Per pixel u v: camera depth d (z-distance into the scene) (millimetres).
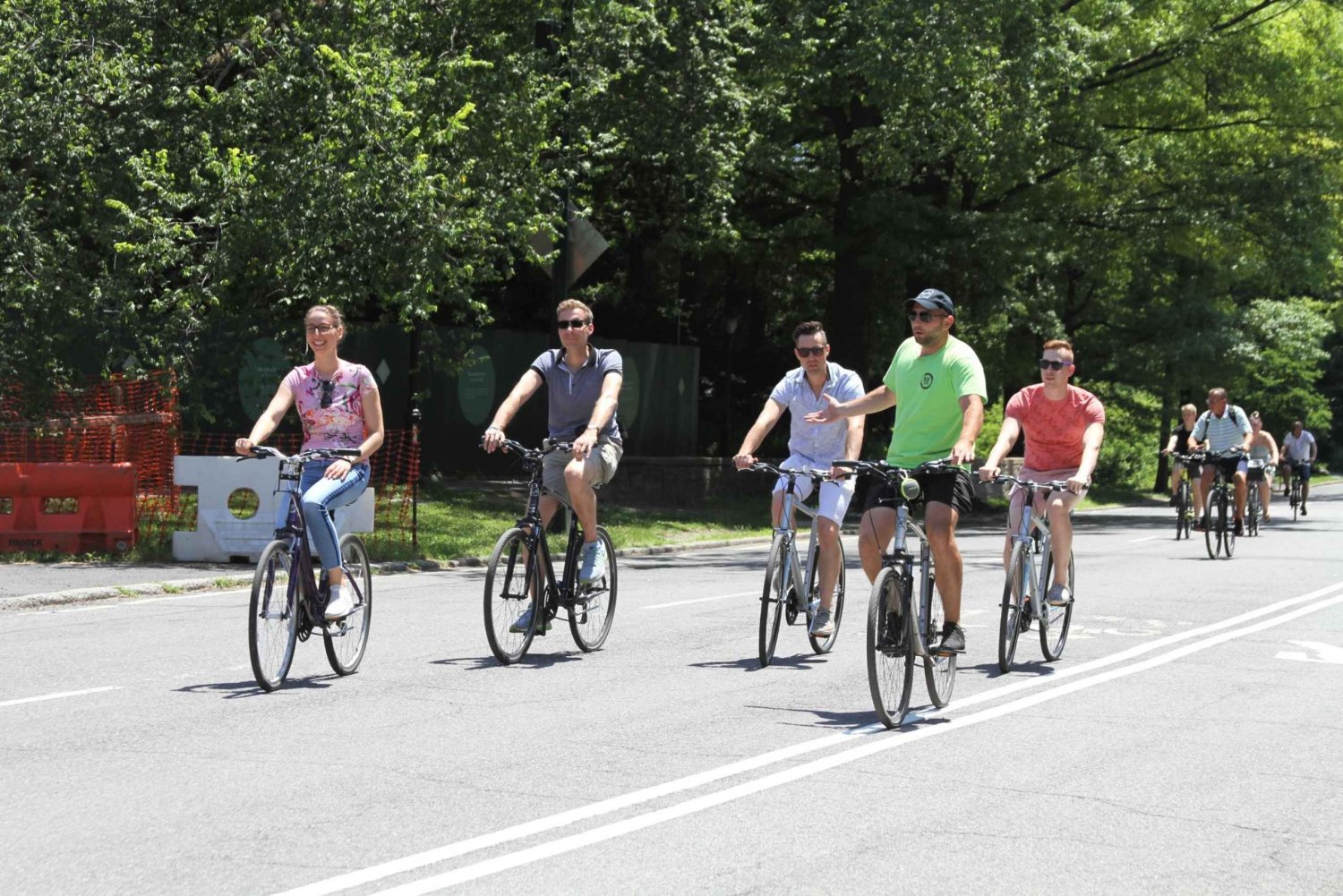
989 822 6172
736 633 12000
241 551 16750
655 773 6973
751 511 30391
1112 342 44094
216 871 5375
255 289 19266
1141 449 59031
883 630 8070
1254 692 9500
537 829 5965
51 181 18312
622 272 34844
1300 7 34406
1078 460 10734
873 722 8281
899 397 8922
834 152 33406
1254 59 33188
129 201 18266
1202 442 21969
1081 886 5301
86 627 12016
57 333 18078
